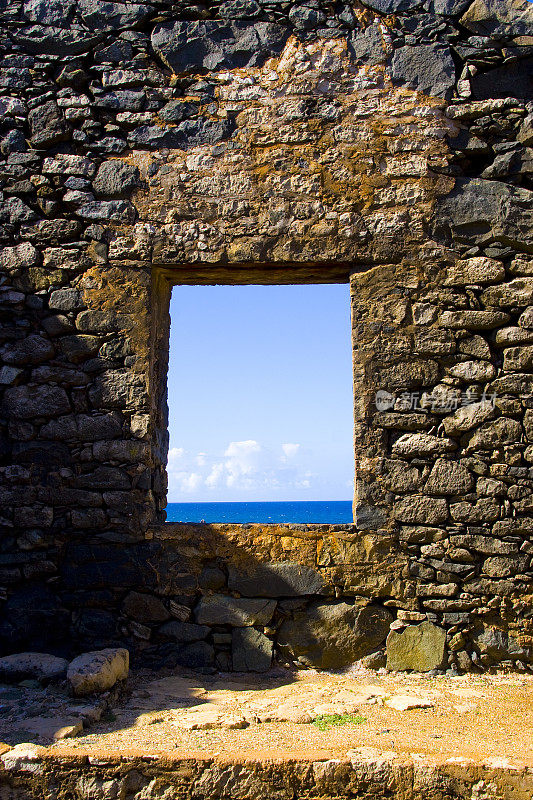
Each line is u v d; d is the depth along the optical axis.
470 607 5.24
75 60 5.82
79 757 3.58
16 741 3.73
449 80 5.68
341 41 5.76
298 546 5.34
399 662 5.20
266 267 5.73
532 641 5.18
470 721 4.16
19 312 5.66
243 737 3.87
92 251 5.68
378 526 5.35
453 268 5.55
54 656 4.95
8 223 5.74
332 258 5.58
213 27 5.82
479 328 5.49
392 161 5.64
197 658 5.24
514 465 5.35
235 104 5.74
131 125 5.77
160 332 5.97
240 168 5.68
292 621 5.29
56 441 5.53
